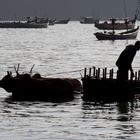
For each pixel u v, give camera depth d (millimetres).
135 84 81812
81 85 88250
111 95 82125
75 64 142375
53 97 82875
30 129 58094
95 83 82375
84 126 59875
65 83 83562
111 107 73188
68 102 77625
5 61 149750
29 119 63750
